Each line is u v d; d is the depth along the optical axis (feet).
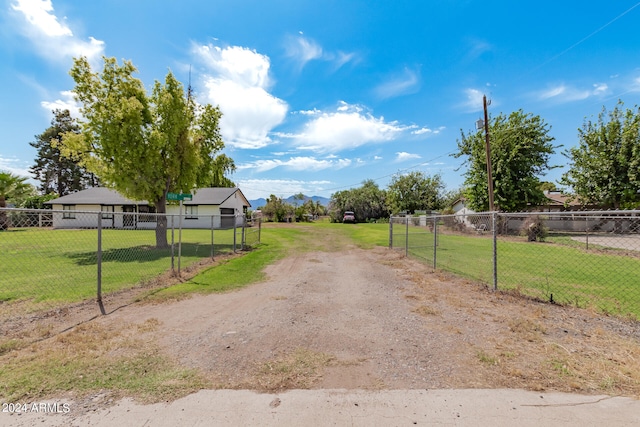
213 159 55.11
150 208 86.02
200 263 30.50
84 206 85.46
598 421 6.93
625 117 61.93
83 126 40.06
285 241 54.54
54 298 18.01
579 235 55.36
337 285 21.83
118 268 27.63
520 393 8.13
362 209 139.03
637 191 61.46
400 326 13.51
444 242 48.11
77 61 38.22
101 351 10.88
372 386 8.57
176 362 10.08
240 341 11.91
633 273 25.02
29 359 10.17
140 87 41.27
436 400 7.84
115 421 7.04
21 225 39.19
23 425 6.88
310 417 7.17
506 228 53.98
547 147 67.82
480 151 71.36
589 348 10.87
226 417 7.18
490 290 19.43
